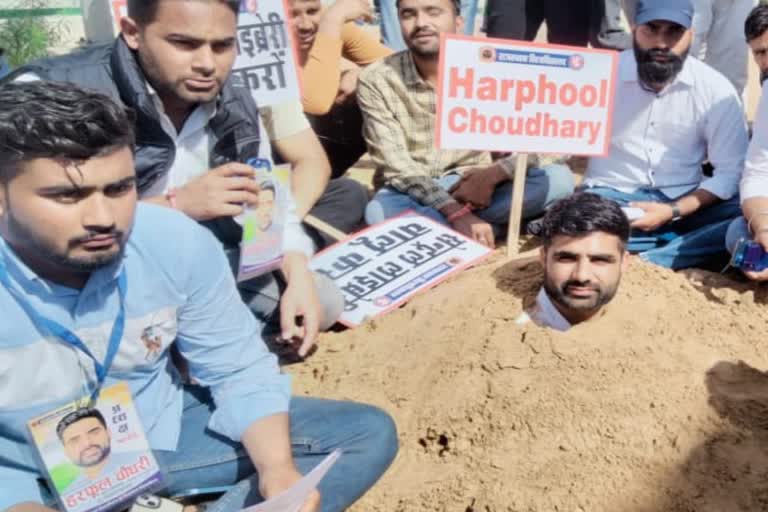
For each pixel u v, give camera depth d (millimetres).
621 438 2701
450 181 4652
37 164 1841
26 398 2107
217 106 2889
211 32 2580
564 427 2742
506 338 2980
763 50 4770
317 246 4402
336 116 5043
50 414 2127
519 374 2875
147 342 2270
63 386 2139
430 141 4637
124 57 2664
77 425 2166
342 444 2525
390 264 4004
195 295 2314
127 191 1982
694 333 3152
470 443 2822
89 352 2145
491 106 3859
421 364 3150
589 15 6496
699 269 4199
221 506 2357
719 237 4125
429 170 4660
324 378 3377
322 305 3592
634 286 3301
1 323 2020
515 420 2789
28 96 1853
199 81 2645
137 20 2588
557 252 2947
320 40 4801
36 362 2082
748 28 4812
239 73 3619
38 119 1815
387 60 4598
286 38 3672
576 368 2854
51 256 1947
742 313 3402
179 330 2369
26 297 2035
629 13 6031
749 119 6949
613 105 4043
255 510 2082
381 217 4469
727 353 3076
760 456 2666
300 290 3270
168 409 2443
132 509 2275
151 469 2289
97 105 1886
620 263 2984
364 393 3160
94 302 2127
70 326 2109
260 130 3064
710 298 3660
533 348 2918
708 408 2787
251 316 2521
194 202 2836
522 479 2650
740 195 3951
